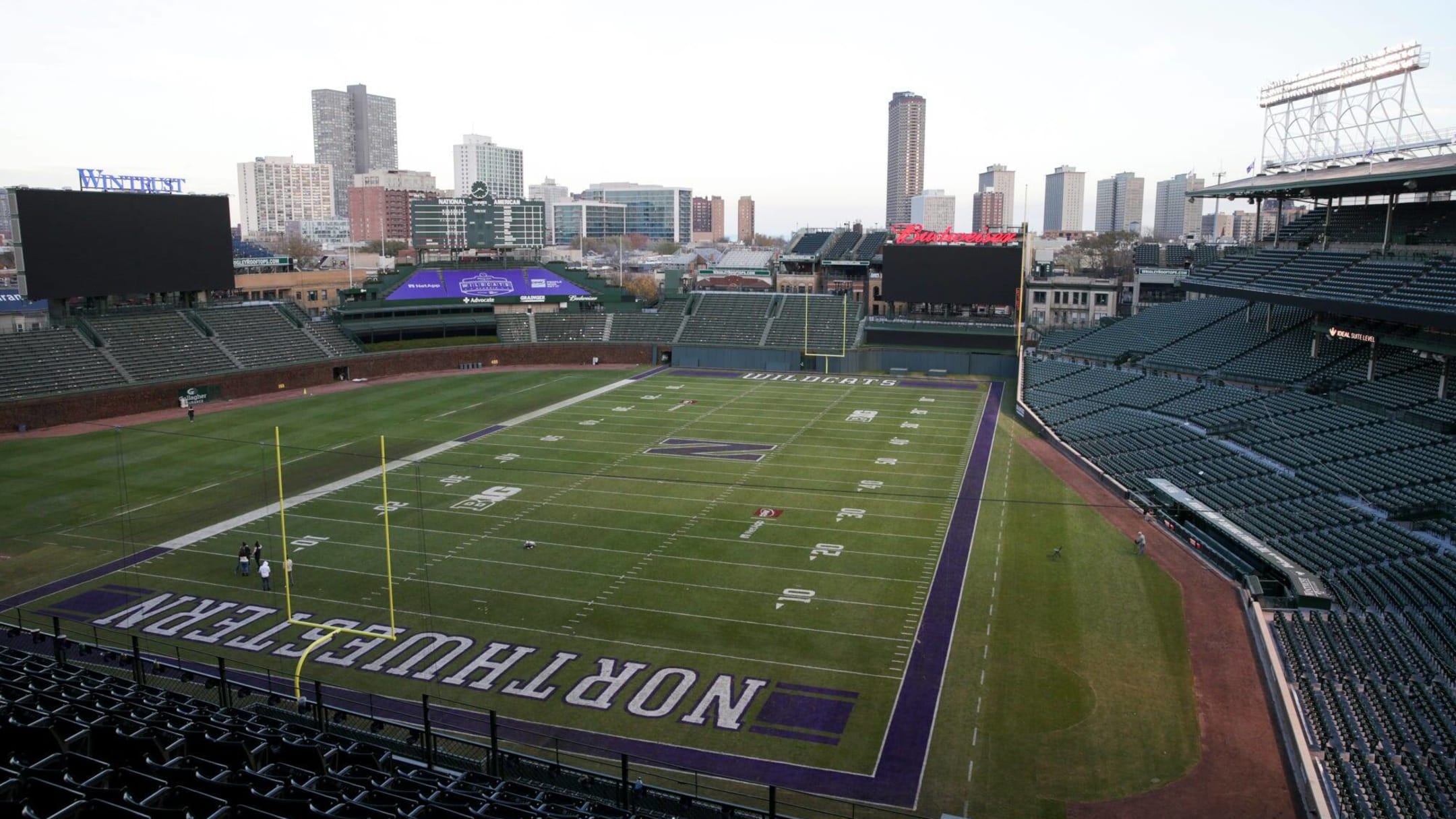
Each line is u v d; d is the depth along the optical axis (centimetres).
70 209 8012
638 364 10994
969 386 9500
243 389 8688
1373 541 4181
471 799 2091
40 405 7300
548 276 11506
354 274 14350
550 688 3219
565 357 10944
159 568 4319
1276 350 7331
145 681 3147
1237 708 3061
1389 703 2953
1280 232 8188
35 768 1850
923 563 4391
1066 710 3062
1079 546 4641
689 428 7350
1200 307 9306
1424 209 6906
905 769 2747
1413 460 4859
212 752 2123
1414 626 3422
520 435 7081
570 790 2500
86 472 5962
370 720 2931
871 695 3172
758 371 10469
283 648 3503
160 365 8281
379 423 7531
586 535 4778
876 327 10700
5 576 4228
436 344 10506
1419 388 5684
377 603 3922
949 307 11094
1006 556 4488
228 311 9412
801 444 6825
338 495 5453
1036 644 3541
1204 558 4478
